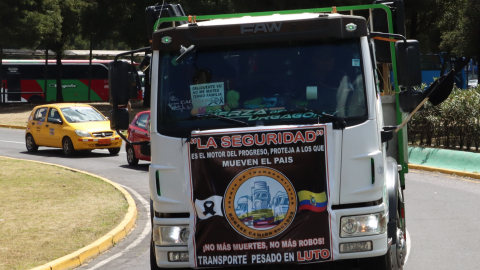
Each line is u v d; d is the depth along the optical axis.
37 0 42.34
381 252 4.84
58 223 9.48
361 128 4.84
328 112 4.94
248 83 5.07
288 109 4.98
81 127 20.89
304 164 4.75
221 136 4.80
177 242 4.92
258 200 4.77
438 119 17.64
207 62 5.12
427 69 44.94
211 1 35.88
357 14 7.59
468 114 16.69
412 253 7.45
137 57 52.41
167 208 4.94
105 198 11.78
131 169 17.20
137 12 38.41
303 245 4.75
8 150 23.30
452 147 17.30
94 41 45.34
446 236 8.31
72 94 54.66
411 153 16.89
